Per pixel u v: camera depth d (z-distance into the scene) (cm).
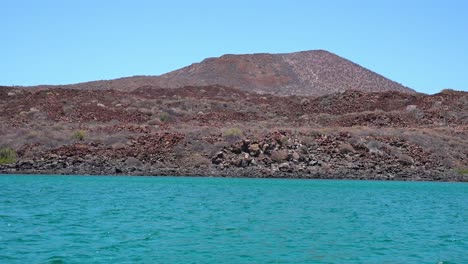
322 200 3859
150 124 7838
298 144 6150
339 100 9625
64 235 2294
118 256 1927
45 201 3450
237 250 2067
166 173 5738
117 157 5997
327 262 1912
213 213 3056
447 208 3569
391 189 4866
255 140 6138
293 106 9675
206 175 5709
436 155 6381
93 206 3253
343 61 17175
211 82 14150
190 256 1948
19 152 6006
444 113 8706
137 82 12738
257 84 14650
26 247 2050
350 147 6191
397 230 2627
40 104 8456
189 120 8444
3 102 8656
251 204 3516
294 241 2272
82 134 6375
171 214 2978
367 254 2055
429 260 1978
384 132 6800
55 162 5812
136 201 3544
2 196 3678
